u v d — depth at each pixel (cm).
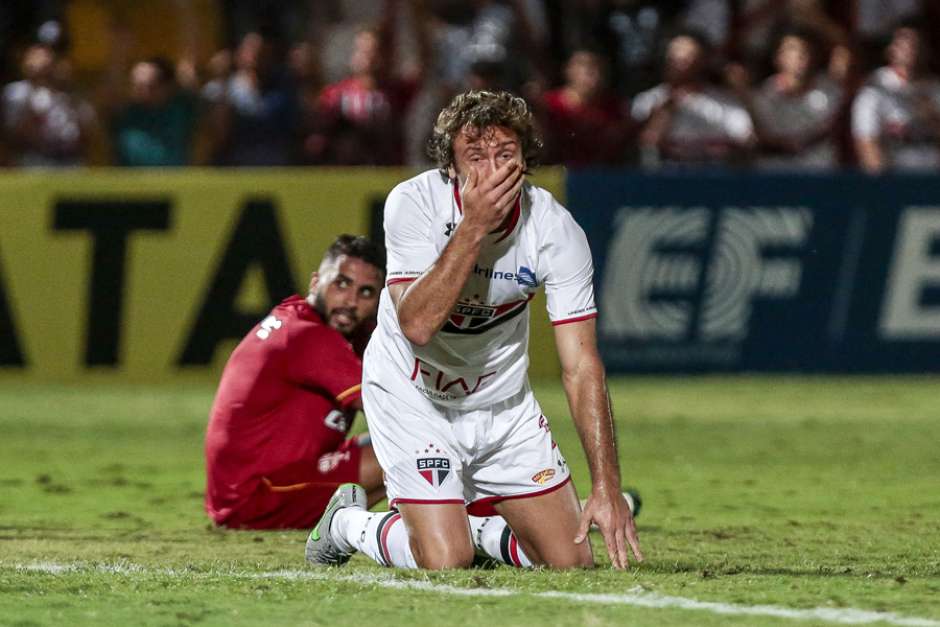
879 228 4203
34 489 2369
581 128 4300
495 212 1336
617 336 4103
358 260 1905
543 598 1318
